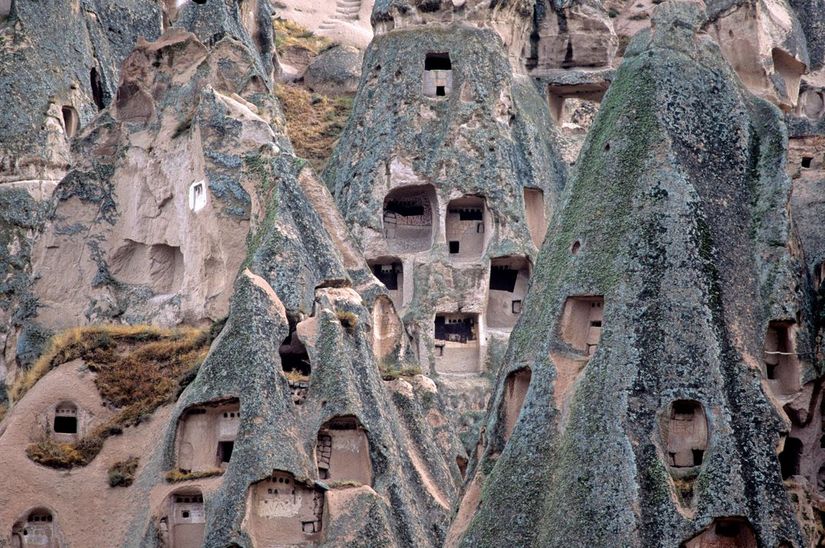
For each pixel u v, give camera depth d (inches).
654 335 5954.7
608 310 6013.8
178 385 6471.5
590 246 6146.7
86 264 7135.8
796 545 5777.6
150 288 7106.3
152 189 7150.6
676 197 6127.0
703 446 5880.9
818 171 7426.2
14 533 6333.7
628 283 6033.5
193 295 6894.7
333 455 6274.6
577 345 6092.5
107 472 6397.6
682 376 5910.4
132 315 7047.2
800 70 7682.1
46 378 6545.3
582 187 6289.4
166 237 7106.3
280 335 6323.8
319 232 6683.1
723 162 6274.6
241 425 6141.7
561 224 6289.4
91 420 6486.2
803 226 6983.3
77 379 6525.6
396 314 6850.4
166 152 7150.6
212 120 6998.0
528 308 6245.1
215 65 7308.1
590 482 5802.2
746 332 6048.2
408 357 6850.4
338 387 6289.4
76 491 6368.1
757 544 5757.9
